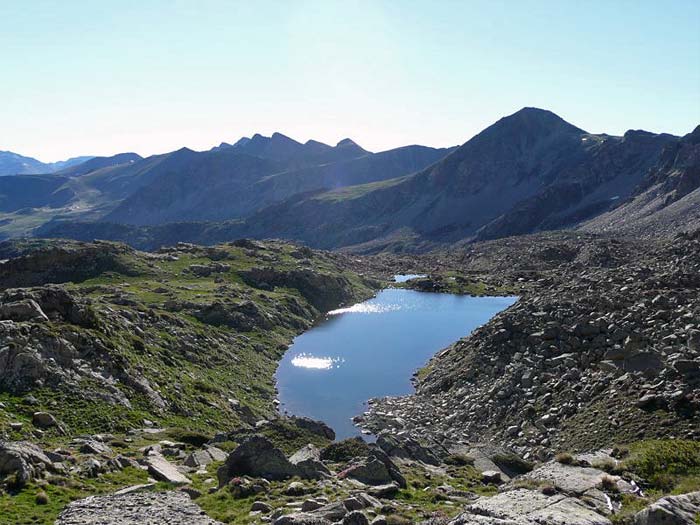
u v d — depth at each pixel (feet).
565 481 84.07
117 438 132.57
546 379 167.94
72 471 98.53
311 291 436.35
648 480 86.79
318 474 102.58
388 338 326.24
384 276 609.83
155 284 375.45
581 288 227.81
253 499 89.61
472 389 189.78
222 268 447.01
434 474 112.68
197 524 77.15
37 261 402.11
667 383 135.85
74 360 161.68
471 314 395.34
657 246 522.47
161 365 200.64
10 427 122.83
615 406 138.10
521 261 599.16
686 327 156.25
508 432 153.48
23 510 79.25
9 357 146.72
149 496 88.74
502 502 71.97
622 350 158.40
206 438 141.69
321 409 208.64
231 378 230.68
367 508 83.61
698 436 116.06
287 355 290.56
